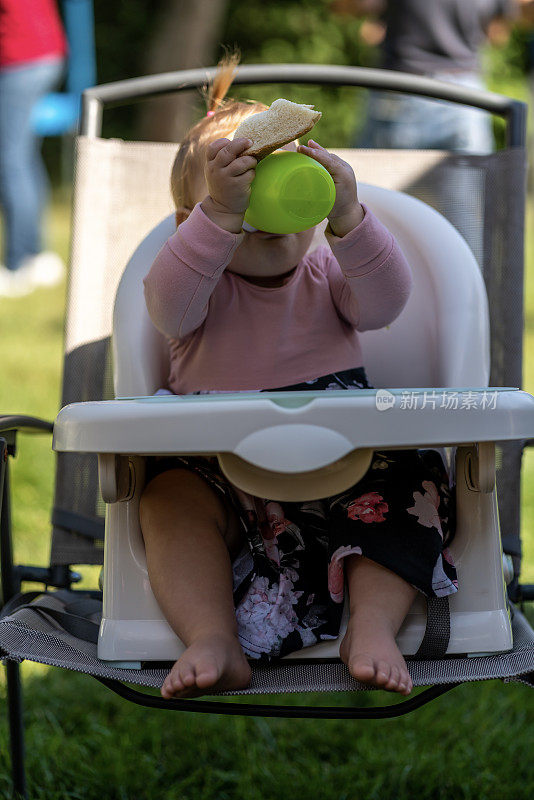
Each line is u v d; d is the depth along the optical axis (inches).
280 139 83.7
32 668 150.4
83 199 127.2
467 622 88.9
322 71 130.6
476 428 77.6
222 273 104.6
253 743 130.3
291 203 84.4
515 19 253.9
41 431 111.4
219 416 76.5
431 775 121.8
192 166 103.6
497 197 128.9
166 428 76.9
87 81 437.1
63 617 95.0
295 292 105.5
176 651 88.0
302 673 87.6
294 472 75.8
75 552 118.3
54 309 350.3
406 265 102.0
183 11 484.4
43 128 436.5
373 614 87.0
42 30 355.6
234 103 118.0
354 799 118.6
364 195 118.1
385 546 89.3
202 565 89.0
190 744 130.2
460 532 92.2
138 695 84.6
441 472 100.0
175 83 129.5
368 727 134.9
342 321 107.4
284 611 90.2
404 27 246.5
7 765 122.1
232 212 89.1
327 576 93.3
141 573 90.5
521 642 90.7
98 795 118.7
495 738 130.0
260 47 789.2
